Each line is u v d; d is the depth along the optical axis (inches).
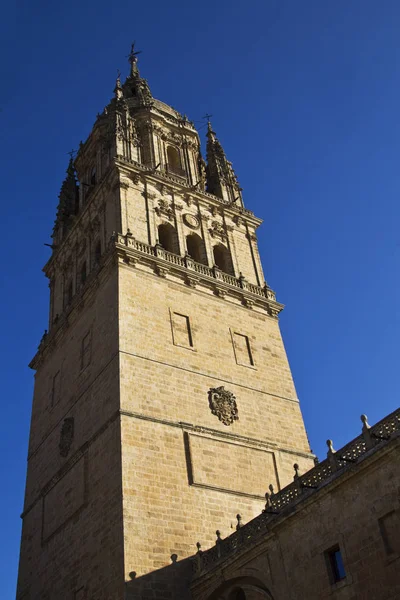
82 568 1480.1
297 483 1247.5
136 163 2181.3
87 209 2272.4
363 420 1128.2
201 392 1736.0
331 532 1112.2
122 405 1569.9
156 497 1469.0
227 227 2298.2
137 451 1513.3
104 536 1439.5
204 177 2519.7
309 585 1121.4
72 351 1961.1
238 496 1604.3
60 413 1886.1
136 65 2883.9
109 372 1673.2
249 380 1872.5
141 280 1861.5
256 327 2033.7
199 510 1515.7
